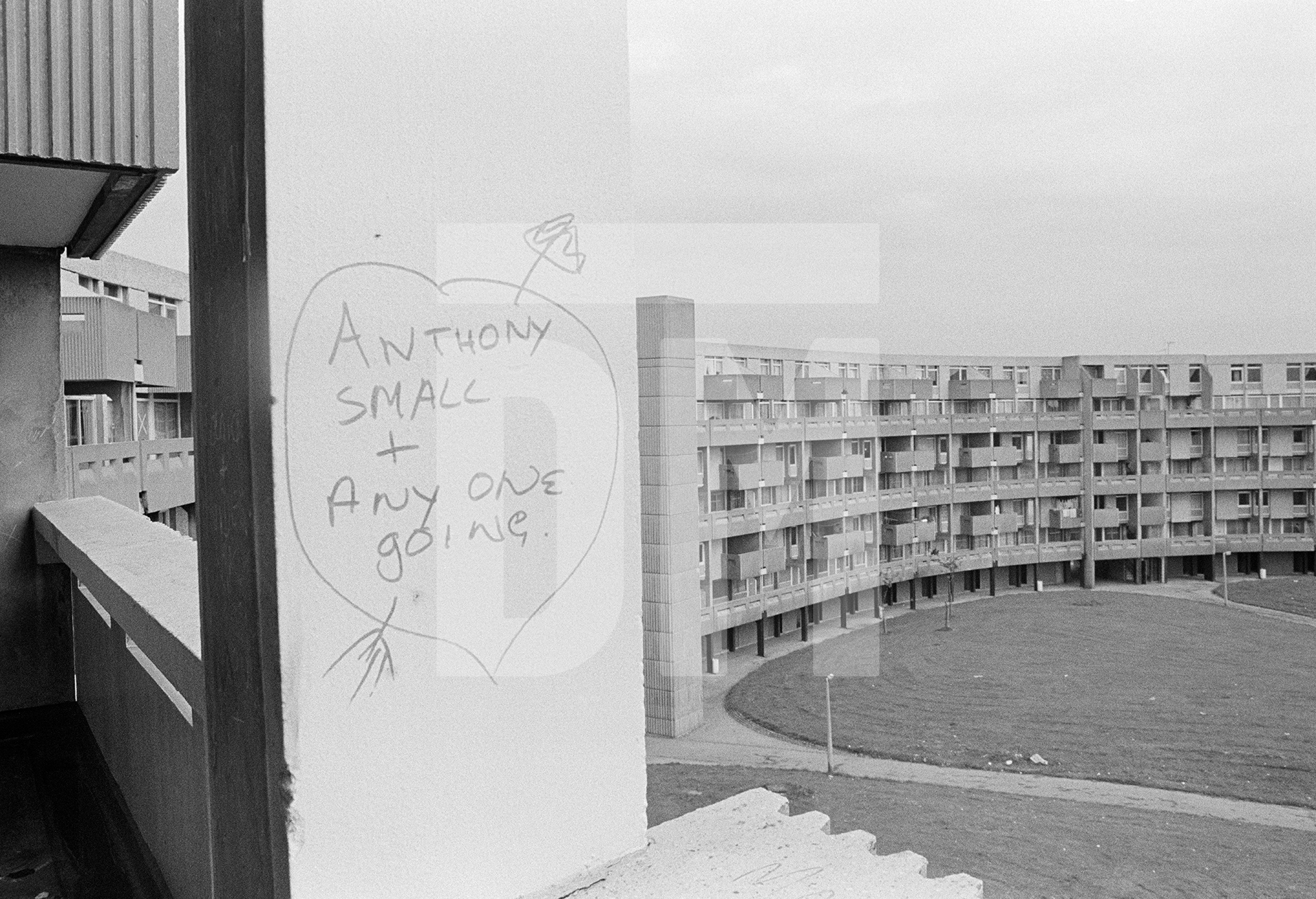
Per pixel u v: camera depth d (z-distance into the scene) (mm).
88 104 3262
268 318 828
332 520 873
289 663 852
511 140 988
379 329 896
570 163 1038
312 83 842
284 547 845
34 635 4230
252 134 834
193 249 1029
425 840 941
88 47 3260
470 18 947
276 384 833
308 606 860
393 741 918
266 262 823
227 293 923
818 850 1151
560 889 1054
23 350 4316
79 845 2393
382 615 908
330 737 876
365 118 876
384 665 911
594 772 1097
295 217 837
